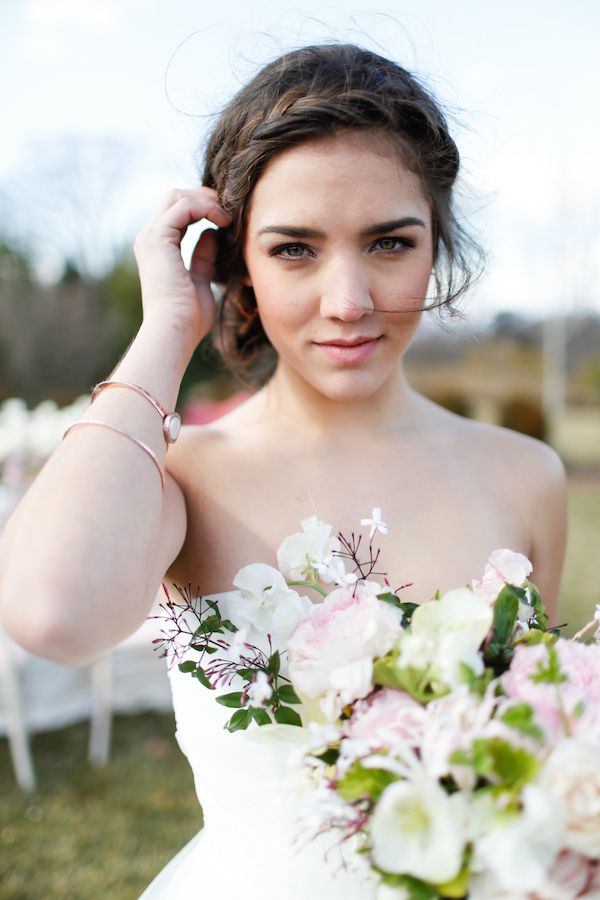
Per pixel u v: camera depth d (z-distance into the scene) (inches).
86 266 765.9
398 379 60.4
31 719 159.9
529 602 42.5
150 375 48.4
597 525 375.6
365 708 37.1
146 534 42.4
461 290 59.8
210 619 46.3
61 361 718.5
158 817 146.3
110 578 39.8
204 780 51.1
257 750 48.1
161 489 45.3
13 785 156.5
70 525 40.2
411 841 31.7
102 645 39.7
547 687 34.3
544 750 32.2
